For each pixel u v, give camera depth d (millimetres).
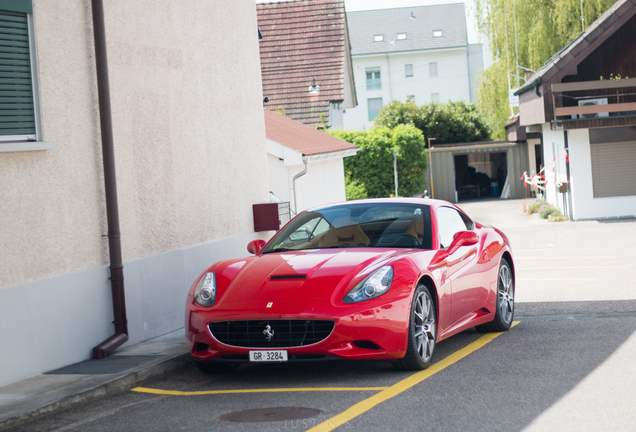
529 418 4000
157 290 7453
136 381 5570
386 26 66500
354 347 4992
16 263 5742
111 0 7055
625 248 14438
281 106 27266
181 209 8055
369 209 6461
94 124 6699
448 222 6473
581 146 21500
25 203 5871
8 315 5555
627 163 21391
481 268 6551
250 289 5273
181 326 7863
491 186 38812
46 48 6188
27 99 6004
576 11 29812
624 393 4426
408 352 5219
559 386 4668
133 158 7258
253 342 5102
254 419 4289
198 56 8539
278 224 9641
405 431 3861
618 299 8445
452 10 67000
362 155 32125
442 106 44750
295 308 4980
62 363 6059
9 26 5895
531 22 32031
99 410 4836
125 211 7098
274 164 16672
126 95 7199
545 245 16453
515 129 34062
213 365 5652
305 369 5715
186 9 8336
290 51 29297
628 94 21172
